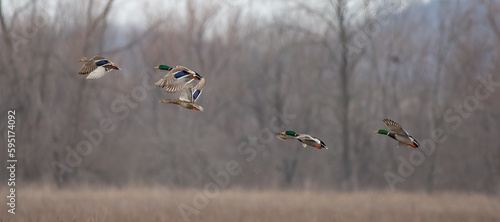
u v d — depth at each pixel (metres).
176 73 8.34
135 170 43.03
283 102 48.09
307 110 48.03
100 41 43.06
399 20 48.12
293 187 45.28
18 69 39.31
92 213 21.06
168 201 29.45
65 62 41.28
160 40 48.88
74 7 41.97
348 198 34.69
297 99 48.47
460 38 46.78
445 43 47.34
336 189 44.47
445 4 48.16
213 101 47.09
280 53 48.69
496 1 44.78
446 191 42.31
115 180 42.28
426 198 36.12
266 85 48.28
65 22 41.84
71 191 36.44
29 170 39.31
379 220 22.06
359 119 47.72
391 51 48.03
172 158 43.72
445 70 46.97
